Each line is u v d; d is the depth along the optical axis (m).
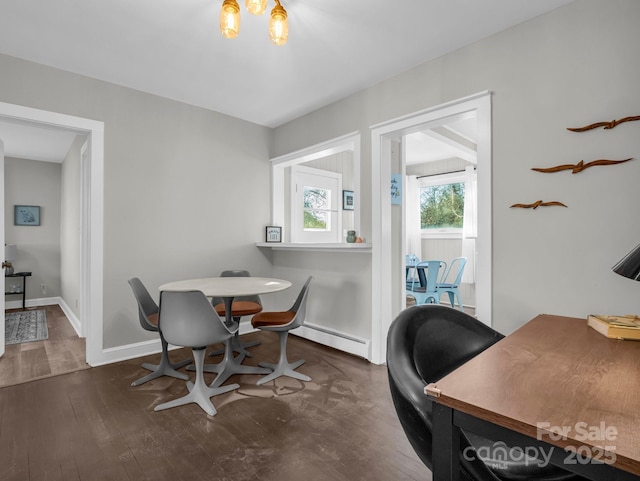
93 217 2.86
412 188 6.46
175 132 3.33
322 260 3.53
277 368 2.67
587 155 1.85
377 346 2.95
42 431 1.91
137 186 3.09
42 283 5.60
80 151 3.87
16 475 1.55
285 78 2.88
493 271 2.20
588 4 1.86
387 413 2.11
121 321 3.01
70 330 4.02
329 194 4.99
